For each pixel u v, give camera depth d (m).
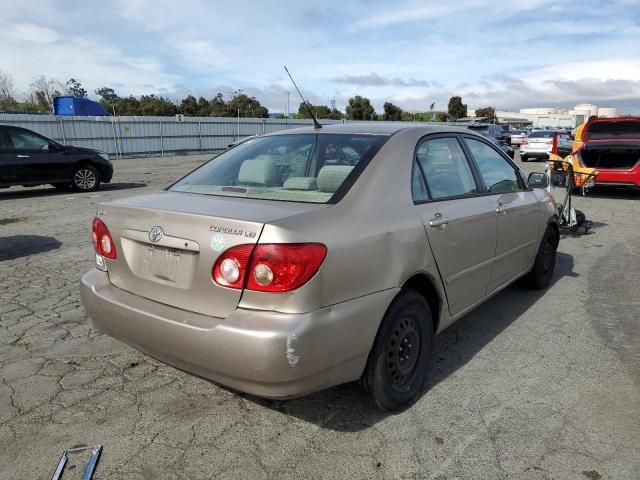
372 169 2.86
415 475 2.41
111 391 3.11
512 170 4.50
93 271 3.10
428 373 3.40
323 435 2.71
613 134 12.04
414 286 3.06
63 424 2.77
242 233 2.31
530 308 4.61
